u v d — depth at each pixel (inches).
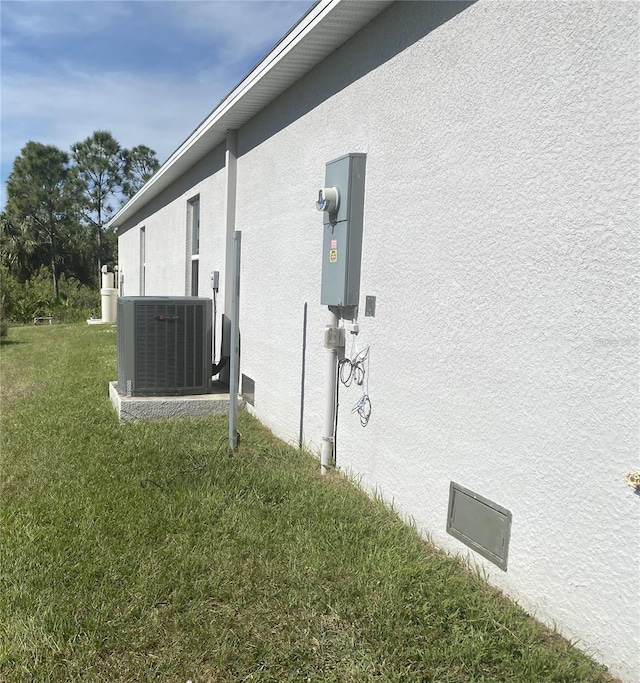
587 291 85.7
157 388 227.5
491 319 105.8
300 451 187.5
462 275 113.6
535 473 95.7
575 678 82.2
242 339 252.8
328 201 153.9
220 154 281.9
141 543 121.3
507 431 102.0
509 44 100.3
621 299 80.5
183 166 342.6
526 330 97.4
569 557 89.4
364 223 150.9
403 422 134.5
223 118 241.0
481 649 87.8
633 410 79.0
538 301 94.8
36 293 1079.0
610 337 82.2
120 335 233.1
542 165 93.7
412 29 129.6
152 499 143.7
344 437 163.2
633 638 79.4
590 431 85.5
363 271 151.6
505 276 102.1
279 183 210.4
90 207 1676.9
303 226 189.5
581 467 87.2
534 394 95.8
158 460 172.4
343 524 128.9
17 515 136.3
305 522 131.4
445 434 119.3
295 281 196.5
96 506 139.0
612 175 81.5
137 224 598.9
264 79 192.4
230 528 127.7
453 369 116.7
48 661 87.0
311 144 182.9
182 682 83.7
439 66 120.1
